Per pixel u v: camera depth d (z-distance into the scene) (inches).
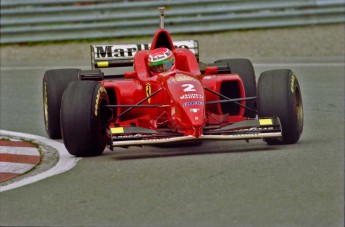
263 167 1031.0
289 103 1153.4
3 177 1090.1
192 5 2551.7
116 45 1413.6
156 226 811.4
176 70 1221.1
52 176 1061.8
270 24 2583.7
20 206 912.9
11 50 2571.4
